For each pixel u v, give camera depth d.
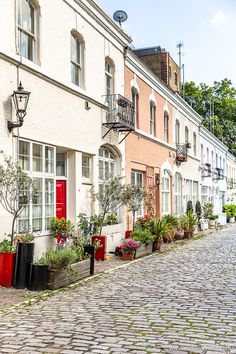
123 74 19.17
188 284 10.30
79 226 14.30
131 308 7.89
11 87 10.96
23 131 11.37
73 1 14.45
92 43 16.02
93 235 14.70
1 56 10.52
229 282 10.56
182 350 5.58
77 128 14.61
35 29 12.45
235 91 57.06
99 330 6.46
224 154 50.12
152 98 23.56
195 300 8.54
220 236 26.45
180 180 30.23
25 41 12.01
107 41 17.42
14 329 6.54
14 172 9.91
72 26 14.44
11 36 11.02
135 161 20.61
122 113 17.45
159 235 17.59
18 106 10.73
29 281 9.52
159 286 10.05
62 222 12.67
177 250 18.05
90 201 15.68
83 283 10.45
